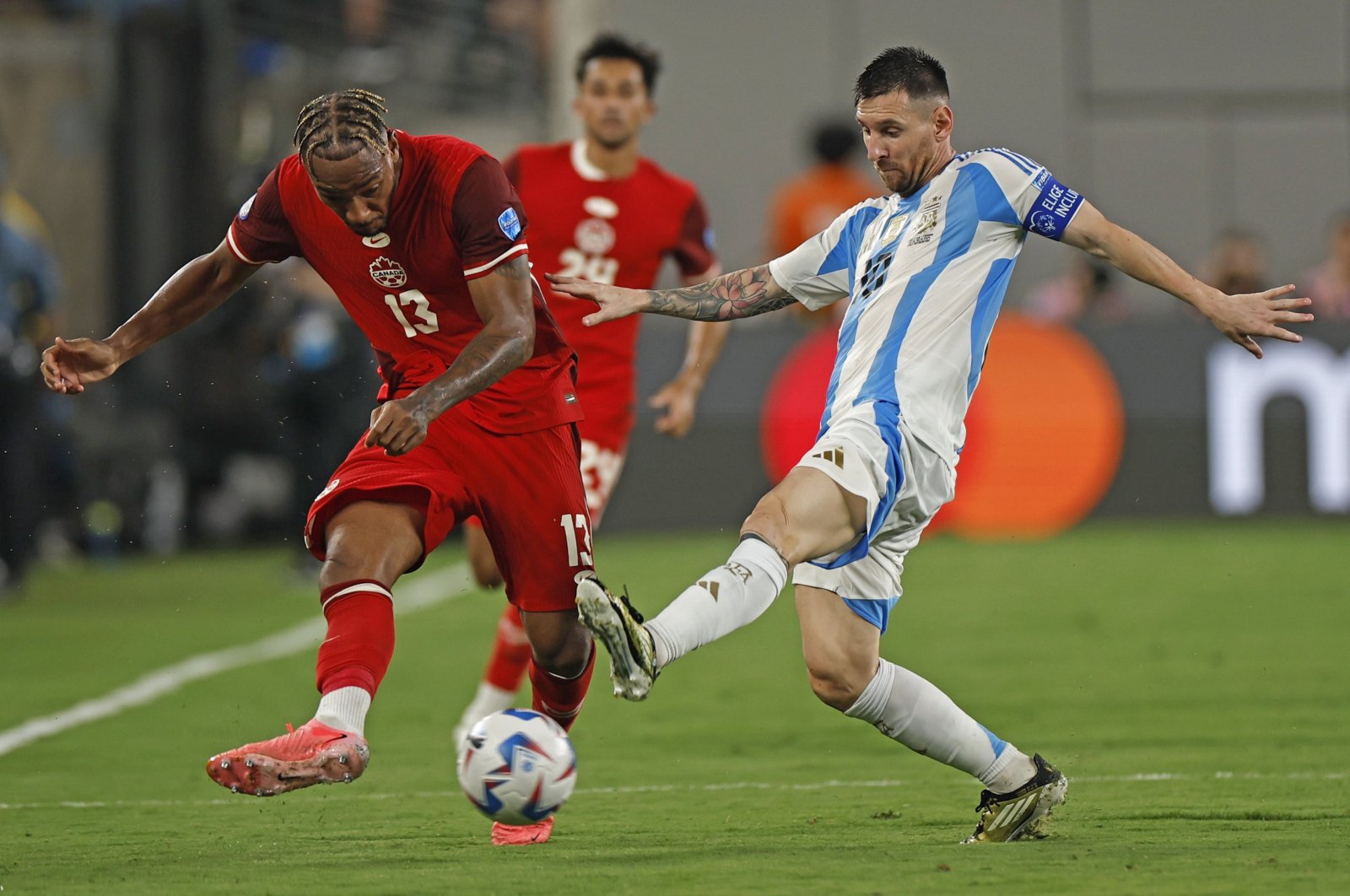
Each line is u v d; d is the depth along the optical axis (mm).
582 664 16688
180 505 54625
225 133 57094
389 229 15336
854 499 15062
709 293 17125
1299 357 50562
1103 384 50906
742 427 51375
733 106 67812
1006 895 12812
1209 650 30594
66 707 26906
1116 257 15711
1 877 14336
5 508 42938
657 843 15828
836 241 17000
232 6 57844
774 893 12953
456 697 28062
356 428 44469
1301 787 18516
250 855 15484
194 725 25172
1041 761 15938
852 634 15906
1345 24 69000
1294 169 69375
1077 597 38219
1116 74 69000
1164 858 14305
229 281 16500
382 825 17297
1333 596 37438
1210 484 50875
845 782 19781
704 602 14031
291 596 42688
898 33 68125
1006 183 15953
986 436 51000
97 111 58844
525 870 14195
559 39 68250
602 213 25531
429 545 15664
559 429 16297
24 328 41656
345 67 62094
